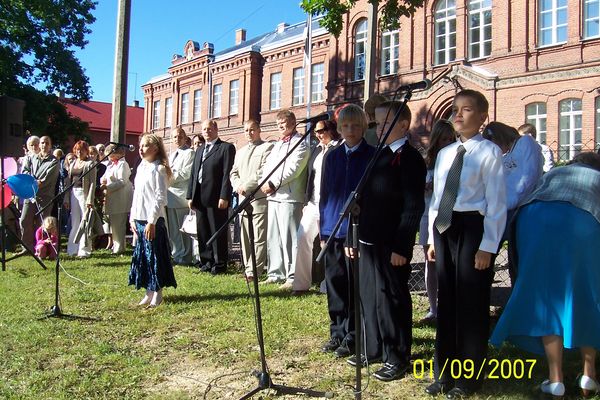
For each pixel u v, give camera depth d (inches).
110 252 407.5
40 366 166.2
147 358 173.2
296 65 1174.3
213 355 175.9
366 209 160.2
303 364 167.9
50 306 234.7
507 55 746.8
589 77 668.7
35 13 1015.0
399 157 155.9
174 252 354.9
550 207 137.9
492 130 180.4
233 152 311.3
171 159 361.7
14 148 335.9
